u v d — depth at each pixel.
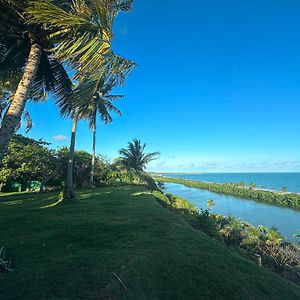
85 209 11.02
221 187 74.62
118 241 5.93
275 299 3.78
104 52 4.16
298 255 13.40
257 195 53.66
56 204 12.91
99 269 4.28
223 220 20.83
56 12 3.92
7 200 16.23
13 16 4.87
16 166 25.48
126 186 27.02
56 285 3.75
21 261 4.69
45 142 30.30
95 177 26.98
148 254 5.00
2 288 3.66
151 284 3.86
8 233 6.82
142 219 8.51
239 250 9.58
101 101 23.08
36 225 7.82
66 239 6.18
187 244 5.70
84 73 4.37
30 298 3.40
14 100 4.69
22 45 5.70
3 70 6.53
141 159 37.81
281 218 33.72
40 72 6.72
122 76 4.71
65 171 25.67
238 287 3.95
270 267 11.70
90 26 4.01
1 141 4.39
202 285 3.92
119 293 3.58
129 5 4.87
